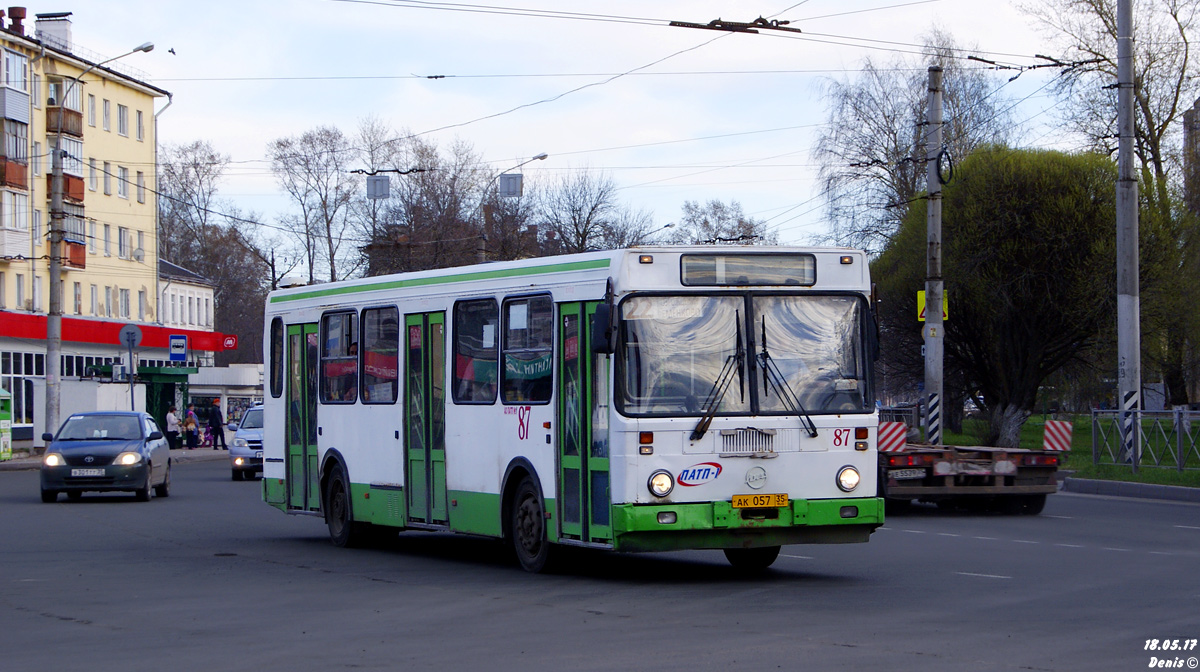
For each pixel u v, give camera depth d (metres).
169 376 53.25
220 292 90.69
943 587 11.75
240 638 9.36
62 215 40.91
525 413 13.00
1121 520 19.59
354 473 16.17
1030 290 37.88
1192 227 37.91
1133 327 27.25
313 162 66.38
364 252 62.50
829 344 12.16
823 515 11.91
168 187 85.81
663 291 11.70
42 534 18.42
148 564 14.49
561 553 13.07
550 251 65.25
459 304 14.20
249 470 33.72
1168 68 40.97
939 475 20.72
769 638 8.94
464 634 9.35
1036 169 37.69
